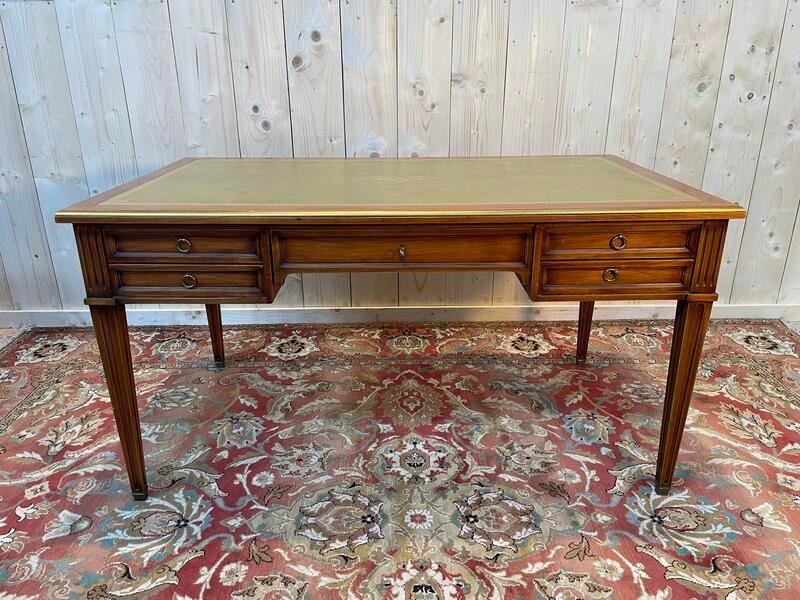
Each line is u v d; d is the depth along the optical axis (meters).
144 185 1.46
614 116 2.14
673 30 2.03
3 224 2.24
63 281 2.35
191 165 1.79
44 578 1.18
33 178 2.18
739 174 2.22
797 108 2.12
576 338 2.25
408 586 1.16
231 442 1.63
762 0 1.99
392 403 1.82
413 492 1.43
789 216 2.28
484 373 2.00
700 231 1.22
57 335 2.32
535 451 1.58
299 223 1.20
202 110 2.11
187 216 1.18
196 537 1.29
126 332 1.31
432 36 2.03
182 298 1.28
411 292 2.36
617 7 2.00
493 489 1.44
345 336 2.28
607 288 1.28
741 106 2.12
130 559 1.23
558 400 1.83
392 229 1.23
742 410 1.76
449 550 1.25
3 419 1.73
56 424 1.71
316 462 1.54
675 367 1.33
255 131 2.14
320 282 2.33
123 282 1.26
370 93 2.10
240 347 2.19
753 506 1.37
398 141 2.17
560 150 2.19
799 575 1.18
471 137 2.17
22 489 1.44
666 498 1.40
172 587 1.16
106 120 2.12
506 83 2.09
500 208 1.22
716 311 2.43
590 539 1.28
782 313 2.42
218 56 2.04
